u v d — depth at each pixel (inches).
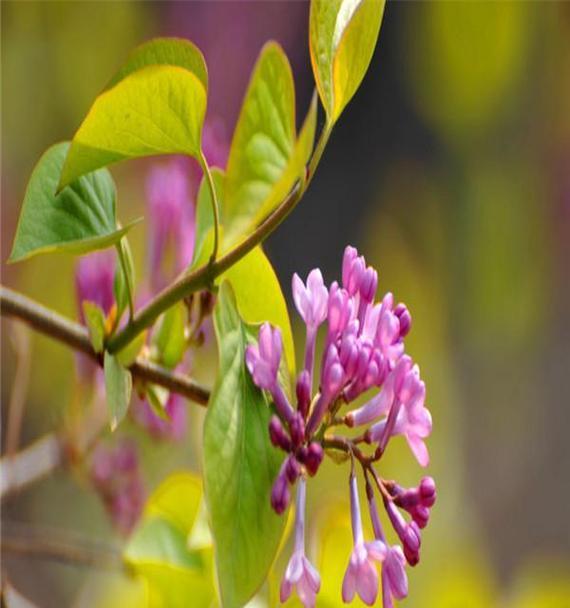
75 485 39.7
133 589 32.0
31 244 23.0
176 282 22.9
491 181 52.1
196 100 22.3
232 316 22.6
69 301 38.0
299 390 22.1
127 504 28.6
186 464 30.0
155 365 23.7
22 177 44.7
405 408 22.1
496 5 46.6
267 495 22.1
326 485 31.0
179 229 27.1
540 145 51.4
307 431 22.1
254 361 22.1
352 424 22.4
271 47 23.5
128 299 23.2
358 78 22.3
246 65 50.3
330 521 24.5
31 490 39.3
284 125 23.5
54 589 42.1
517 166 52.0
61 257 38.2
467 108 50.7
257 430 22.2
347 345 22.1
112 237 22.9
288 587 21.8
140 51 22.2
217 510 22.0
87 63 44.4
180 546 25.9
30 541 26.5
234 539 22.0
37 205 23.0
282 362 22.8
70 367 39.8
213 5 49.9
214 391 22.2
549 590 33.2
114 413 23.1
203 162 22.5
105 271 26.1
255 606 24.8
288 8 51.5
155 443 28.8
